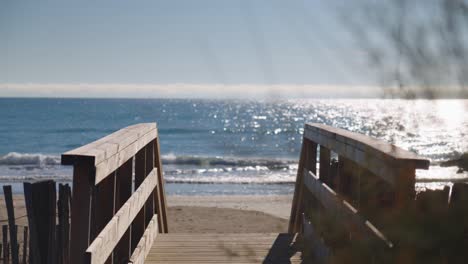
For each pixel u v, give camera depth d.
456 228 2.39
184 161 34.34
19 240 9.48
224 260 5.69
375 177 3.35
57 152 48.69
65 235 5.45
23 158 35.34
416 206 2.56
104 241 3.35
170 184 25.72
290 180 26.48
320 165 5.75
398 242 2.49
